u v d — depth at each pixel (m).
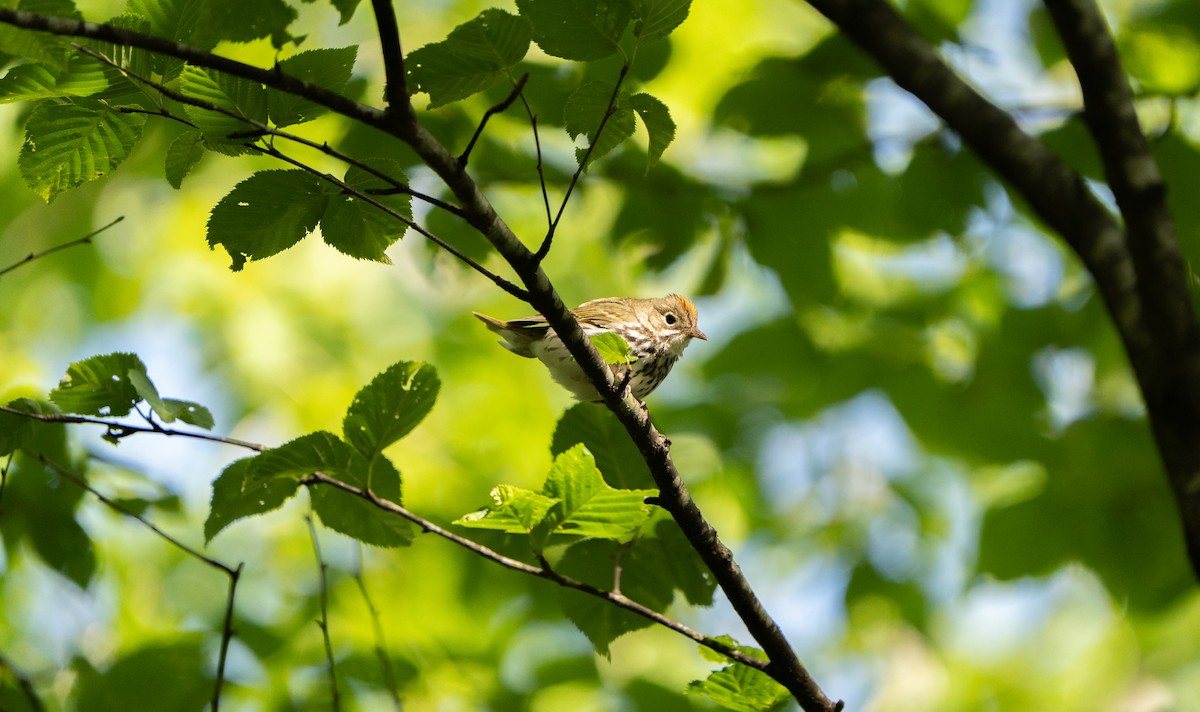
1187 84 12.04
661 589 7.97
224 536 15.38
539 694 13.25
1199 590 12.92
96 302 18.55
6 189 17.52
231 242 6.01
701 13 15.34
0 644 11.92
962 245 12.95
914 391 14.96
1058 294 15.29
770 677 6.41
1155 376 6.44
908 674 18.67
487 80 5.50
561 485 6.01
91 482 9.74
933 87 7.32
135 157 17.03
